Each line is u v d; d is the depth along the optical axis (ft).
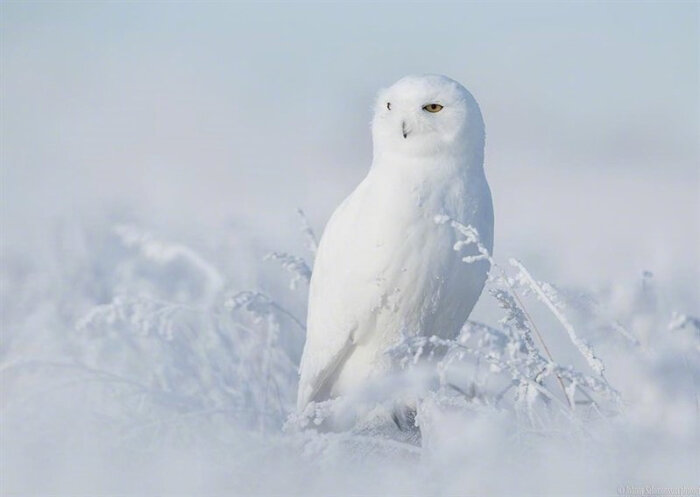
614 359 30.30
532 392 29.73
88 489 26.25
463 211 38.70
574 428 27.66
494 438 26.81
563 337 44.24
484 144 39.58
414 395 36.06
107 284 47.91
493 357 30.42
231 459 27.71
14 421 29.40
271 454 28.32
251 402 35.99
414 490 25.90
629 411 27.71
